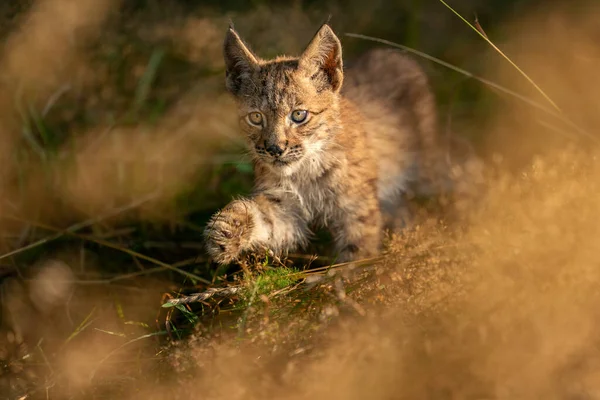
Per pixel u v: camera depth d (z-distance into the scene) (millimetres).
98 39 14219
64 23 13711
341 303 8180
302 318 8188
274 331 8000
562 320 7250
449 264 8344
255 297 8703
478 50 14898
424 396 7047
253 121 10484
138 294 10820
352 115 11148
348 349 7371
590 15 15211
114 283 11195
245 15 15570
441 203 11141
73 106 13523
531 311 7387
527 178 9031
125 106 13773
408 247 9070
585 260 7777
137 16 14789
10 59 13320
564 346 7082
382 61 12727
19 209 12234
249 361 7777
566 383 6840
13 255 11648
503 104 13680
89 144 13133
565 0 15516
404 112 12258
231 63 10680
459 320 7414
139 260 11648
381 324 7648
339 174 10617
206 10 15359
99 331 10016
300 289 8836
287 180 10656
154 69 13969
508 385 6914
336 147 10586
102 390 8641
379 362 7227
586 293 7551
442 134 13008
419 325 7566
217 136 13531
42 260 11664
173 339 9297
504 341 7199
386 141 11664
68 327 10617
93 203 12516
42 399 8891
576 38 14789
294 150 10227
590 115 12969
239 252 10039
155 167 13039
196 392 7605
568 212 8266
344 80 12008
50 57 13609
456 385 7016
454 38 15289
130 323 9742
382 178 11539
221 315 8961
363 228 10766
